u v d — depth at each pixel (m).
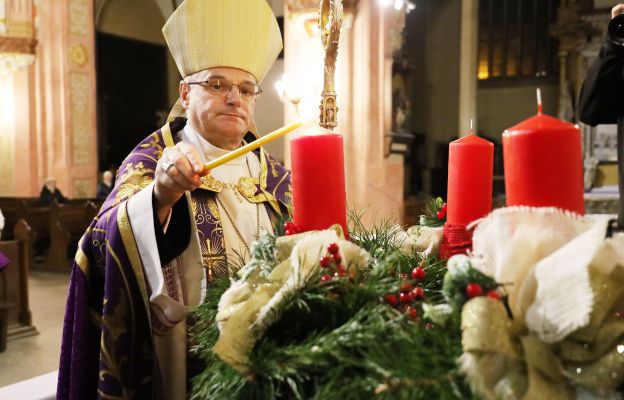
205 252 1.50
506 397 0.69
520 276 0.77
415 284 0.97
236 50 1.54
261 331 0.85
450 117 16.80
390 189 9.22
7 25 11.41
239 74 1.57
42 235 9.94
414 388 0.71
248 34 1.55
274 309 0.85
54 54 11.84
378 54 8.88
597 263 0.74
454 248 1.04
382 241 1.21
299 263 0.89
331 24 1.17
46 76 11.89
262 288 0.90
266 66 1.66
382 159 8.91
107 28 14.13
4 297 5.61
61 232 9.09
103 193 11.25
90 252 1.46
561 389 0.72
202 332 1.03
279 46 1.69
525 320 0.75
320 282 0.88
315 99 6.17
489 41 17.20
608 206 8.87
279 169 1.84
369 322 0.82
